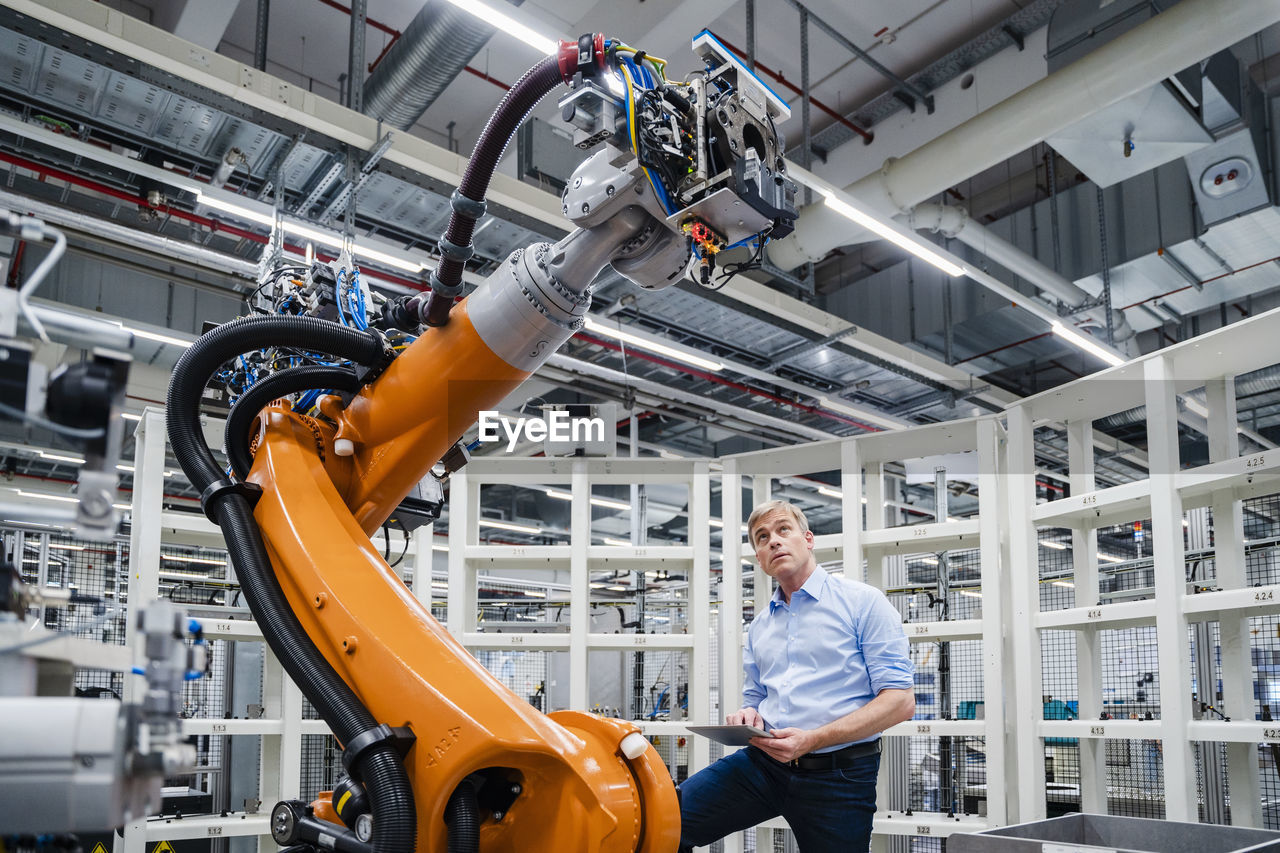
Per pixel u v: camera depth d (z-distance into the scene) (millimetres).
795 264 6668
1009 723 3898
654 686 6688
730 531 4574
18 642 1101
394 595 1894
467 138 8344
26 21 3883
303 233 4949
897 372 7688
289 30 7191
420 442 2074
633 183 1814
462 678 1751
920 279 8148
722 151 1766
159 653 1068
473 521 4738
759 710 2729
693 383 8148
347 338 2084
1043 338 8109
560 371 7520
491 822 1755
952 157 5621
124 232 5145
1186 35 4633
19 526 3377
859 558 4207
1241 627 3455
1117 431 9625
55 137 4457
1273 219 6344
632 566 4816
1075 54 5375
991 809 3693
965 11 7070
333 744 4965
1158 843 2486
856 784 2441
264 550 1960
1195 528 4910
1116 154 5898
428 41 5387
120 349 1177
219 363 2076
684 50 7137
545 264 1949
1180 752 3072
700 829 2574
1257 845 2047
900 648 2547
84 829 980
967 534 3990
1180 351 3301
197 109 4430
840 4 6996
